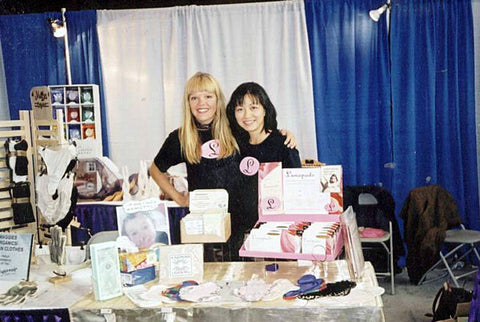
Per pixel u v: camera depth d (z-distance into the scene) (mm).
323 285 2305
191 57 4395
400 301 3883
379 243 4250
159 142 4527
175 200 4375
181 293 2262
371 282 2350
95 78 4578
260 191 2699
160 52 4488
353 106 4355
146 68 4508
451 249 4512
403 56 4301
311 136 4367
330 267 2617
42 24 4594
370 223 4309
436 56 4312
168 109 4469
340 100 4363
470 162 4359
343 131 4387
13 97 4668
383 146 4426
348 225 2363
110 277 2295
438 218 4098
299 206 2672
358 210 4273
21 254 2578
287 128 4359
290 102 4367
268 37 4328
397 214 4449
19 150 3629
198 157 4375
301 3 4289
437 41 4297
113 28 4516
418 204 4055
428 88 4305
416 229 4090
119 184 4281
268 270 2555
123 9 4559
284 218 2672
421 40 4289
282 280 2393
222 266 2691
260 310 2127
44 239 3715
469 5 4230
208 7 4363
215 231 2738
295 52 4336
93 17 4520
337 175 2648
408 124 4336
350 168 4402
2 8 4715
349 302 2129
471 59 4281
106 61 4539
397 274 4457
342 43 4316
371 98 4367
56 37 4555
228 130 4352
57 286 2469
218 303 2160
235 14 4352
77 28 4547
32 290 2391
